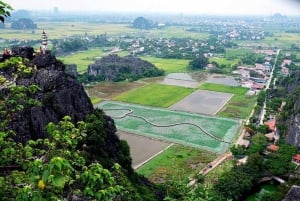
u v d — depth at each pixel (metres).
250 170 87.44
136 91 190.12
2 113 26.56
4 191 19.98
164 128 132.00
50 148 22.70
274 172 89.62
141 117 144.50
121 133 126.19
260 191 86.81
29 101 28.59
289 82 185.62
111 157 68.81
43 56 74.44
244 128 129.38
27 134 59.41
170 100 172.25
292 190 62.84
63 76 71.25
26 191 17.58
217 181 84.19
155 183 83.44
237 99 176.75
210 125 136.25
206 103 168.00
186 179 52.19
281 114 131.88
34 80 66.88
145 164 100.56
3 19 21.17
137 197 55.72
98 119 71.44
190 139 121.12
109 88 197.50
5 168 23.14
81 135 26.59
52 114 64.50
